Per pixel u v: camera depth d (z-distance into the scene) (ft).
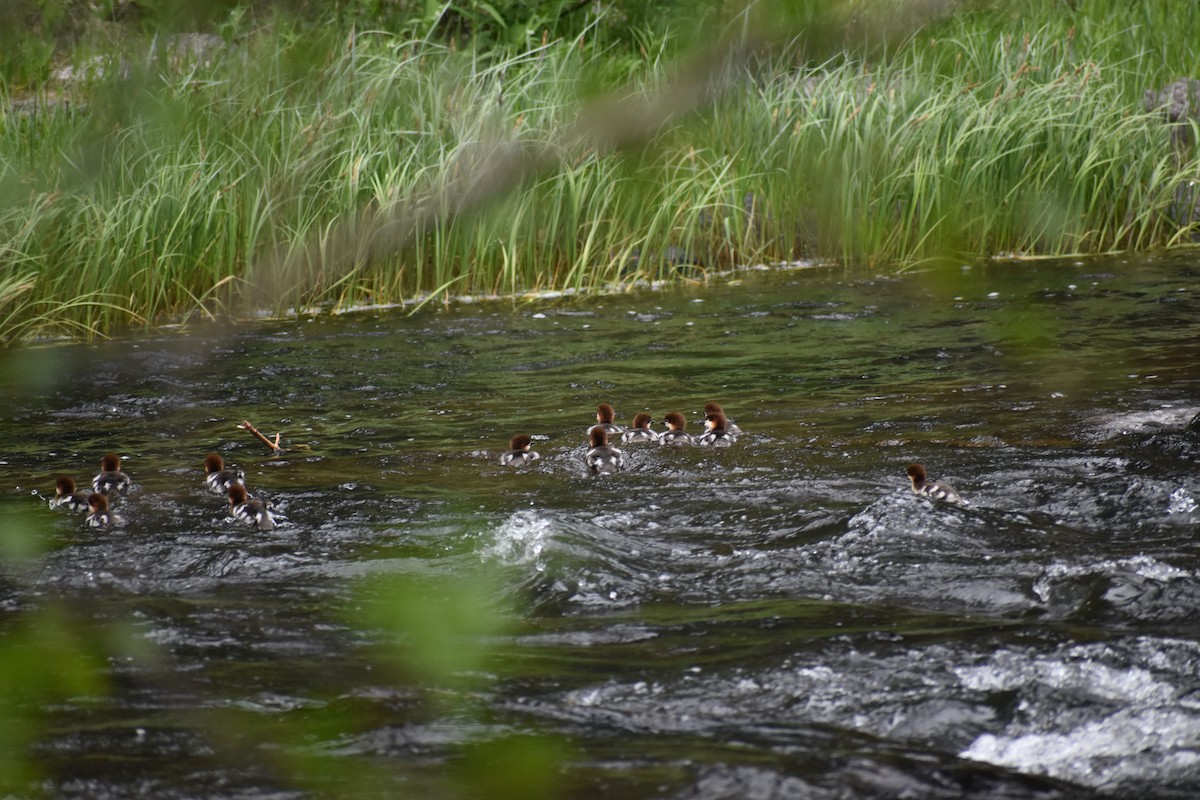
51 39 34.01
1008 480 91.56
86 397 138.72
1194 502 83.92
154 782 46.26
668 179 193.36
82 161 35.63
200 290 181.16
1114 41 245.86
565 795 44.98
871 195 211.20
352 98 179.32
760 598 69.92
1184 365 131.95
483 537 82.28
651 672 58.13
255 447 114.73
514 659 60.70
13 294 164.35
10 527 43.34
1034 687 53.62
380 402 132.87
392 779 46.21
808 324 166.81
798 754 48.39
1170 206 230.07
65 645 63.31
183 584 75.46
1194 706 51.11
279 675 58.44
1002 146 209.05
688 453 104.42
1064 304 171.22
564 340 163.63
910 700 53.42
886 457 100.42
